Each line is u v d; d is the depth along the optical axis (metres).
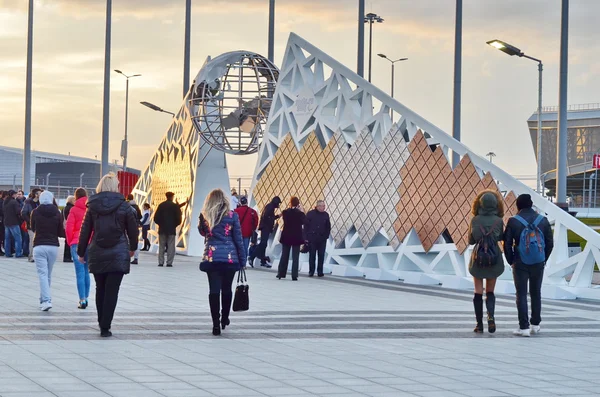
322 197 27.33
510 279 22.48
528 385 9.95
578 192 71.12
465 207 22.77
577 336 14.12
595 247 20.44
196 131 33.84
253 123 31.77
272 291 20.73
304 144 28.14
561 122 25.00
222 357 11.31
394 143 24.83
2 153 111.38
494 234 14.17
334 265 26.42
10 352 11.34
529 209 14.41
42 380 9.56
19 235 32.06
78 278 16.38
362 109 26.06
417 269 24.59
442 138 23.53
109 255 12.99
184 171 35.41
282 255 24.34
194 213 34.19
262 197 30.05
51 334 13.05
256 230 29.33
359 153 25.98
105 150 45.91
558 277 21.38
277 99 29.83
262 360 11.15
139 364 10.66
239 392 9.17
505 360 11.62
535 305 14.31
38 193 29.81
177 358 11.15
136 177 47.91
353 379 10.05
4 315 15.30
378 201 25.27
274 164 29.55
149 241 38.31
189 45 41.12
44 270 16.11
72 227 16.25
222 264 13.49
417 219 24.05
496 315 16.80
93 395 8.85
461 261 23.05
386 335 13.67
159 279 23.44
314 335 13.52
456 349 12.47
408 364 11.12
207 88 32.47
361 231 25.83
